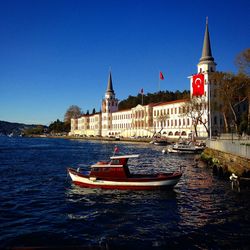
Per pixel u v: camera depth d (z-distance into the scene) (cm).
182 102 13312
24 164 5450
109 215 2316
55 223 2119
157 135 14138
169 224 2088
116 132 19088
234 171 3519
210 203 2619
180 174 3183
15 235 1884
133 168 5034
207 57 12069
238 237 1839
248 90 7312
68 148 10488
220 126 11412
